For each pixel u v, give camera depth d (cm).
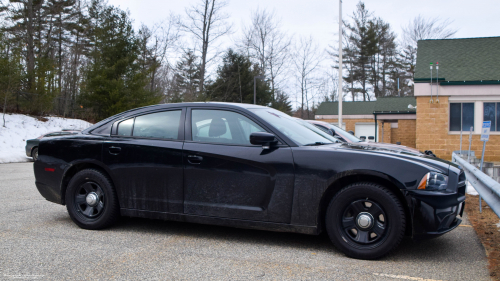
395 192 352
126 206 440
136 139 443
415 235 337
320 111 3253
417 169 341
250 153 389
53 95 2553
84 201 461
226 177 396
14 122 2259
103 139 456
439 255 368
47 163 477
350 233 362
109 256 360
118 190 443
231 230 462
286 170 376
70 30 3928
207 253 371
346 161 360
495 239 423
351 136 752
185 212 412
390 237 340
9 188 789
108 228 461
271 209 380
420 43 2141
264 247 393
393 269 329
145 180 430
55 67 2778
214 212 400
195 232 451
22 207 586
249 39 4769
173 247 391
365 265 339
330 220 364
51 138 488
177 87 4716
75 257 356
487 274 317
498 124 1688
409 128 2714
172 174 418
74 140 467
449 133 1741
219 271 323
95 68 2692
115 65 2638
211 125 421
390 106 3066
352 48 5231
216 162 400
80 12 3953
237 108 420
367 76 5284
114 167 442
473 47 1989
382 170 345
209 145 408
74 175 460
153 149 427
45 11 3366
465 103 1727
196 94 4047
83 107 2820
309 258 358
